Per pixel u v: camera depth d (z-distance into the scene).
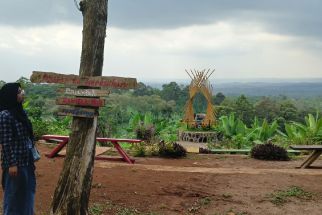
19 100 5.64
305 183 9.98
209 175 10.47
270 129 20.66
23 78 17.50
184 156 14.13
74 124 6.44
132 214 7.34
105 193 8.31
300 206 8.29
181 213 7.61
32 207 5.85
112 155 13.37
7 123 5.46
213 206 8.06
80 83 6.38
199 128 19.11
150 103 34.62
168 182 9.45
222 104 38.62
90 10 6.44
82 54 6.50
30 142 5.78
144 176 9.92
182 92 44.41
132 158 12.91
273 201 8.48
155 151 13.98
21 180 5.64
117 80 6.27
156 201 8.11
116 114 23.80
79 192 6.32
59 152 12.63
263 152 14.14
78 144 6.37
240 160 13.87
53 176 9.43
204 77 19.28
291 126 20.31
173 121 24.84
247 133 21.08
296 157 14.85
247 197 8.68
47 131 16.94
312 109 39.44
